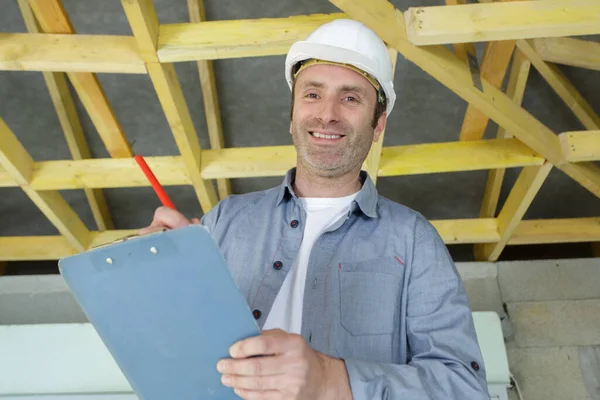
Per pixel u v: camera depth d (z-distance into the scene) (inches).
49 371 112.7
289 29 92.1
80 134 141.3
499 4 85.0
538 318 150.2
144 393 32.4
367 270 43.4
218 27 93.1
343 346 40.6
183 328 31.1
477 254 167.8
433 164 121.6
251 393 31.5
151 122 141.0
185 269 30.1
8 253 154.7
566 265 155.1
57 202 139.6
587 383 142.7
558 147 115.2
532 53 121.7
